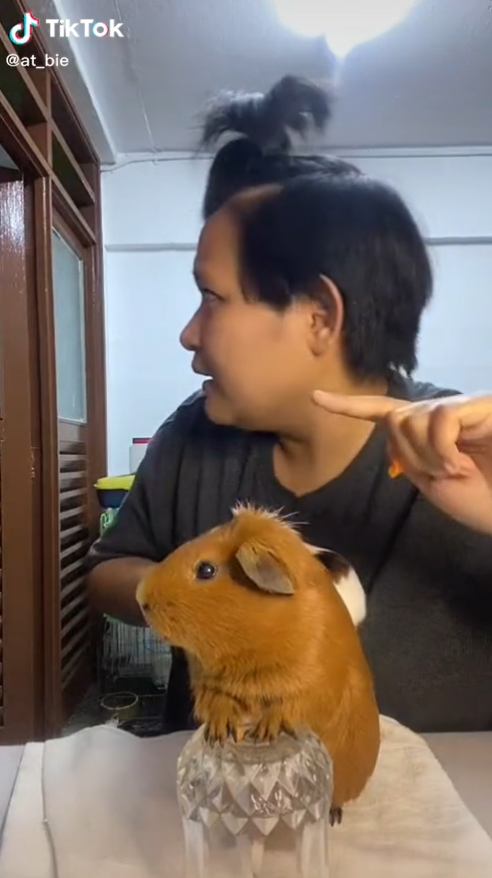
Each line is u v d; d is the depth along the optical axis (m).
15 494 1.26
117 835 0.51
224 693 0.42
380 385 0.74
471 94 1.12
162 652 1.09
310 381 0.73
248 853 0.43
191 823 0.43
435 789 0.54
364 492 0.74
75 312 1.44
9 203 1.26
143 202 1.39
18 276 1.27
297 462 0.77
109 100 1.26
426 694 0.74
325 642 0.42
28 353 1.28
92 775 0.60
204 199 0.81
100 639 1.14
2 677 1.18
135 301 1.45
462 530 0.73
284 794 0.41
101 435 1.49
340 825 0.49
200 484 0.80
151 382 1.47
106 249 1.43
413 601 0.74
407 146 1.17
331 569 0.50
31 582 1.23
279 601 0.41
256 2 1.06
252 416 0.74
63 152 1.33
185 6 1.06
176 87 1.19
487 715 0.75
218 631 0.40
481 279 1.18
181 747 0.64
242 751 0.41
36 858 0.50
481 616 0.74
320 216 0.72
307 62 1.11
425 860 0.46
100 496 1.27
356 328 0.72
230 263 0.72
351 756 0.46
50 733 1.12
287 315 0.71
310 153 0.80
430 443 0.48
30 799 0.57
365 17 1.05
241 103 0.80
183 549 0.43
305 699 0.41
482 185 1.17
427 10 1.03
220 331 0.73
